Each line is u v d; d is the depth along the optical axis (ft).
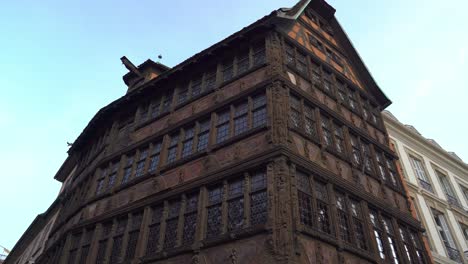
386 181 47.75
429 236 59.82
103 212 47.50
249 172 34.63
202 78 50.31
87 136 67.67
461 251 62.80
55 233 61.72
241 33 47.24
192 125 45.88
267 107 38.27
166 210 39.60
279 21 46.73
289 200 30.63
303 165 34.42
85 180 59.00
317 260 29.60
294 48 47.75
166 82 54.80
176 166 42.52
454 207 70.44
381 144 52.19
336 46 59.21
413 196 64.23
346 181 39.14
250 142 36.81
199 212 35.47
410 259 42.75
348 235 35.81
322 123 43.06
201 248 32.91
